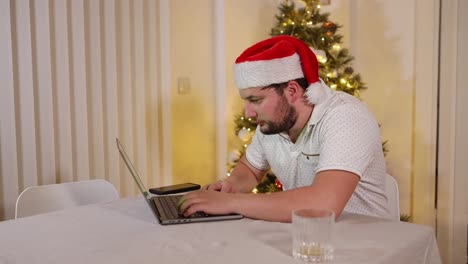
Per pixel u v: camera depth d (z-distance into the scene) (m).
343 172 1.29
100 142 2.56
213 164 3.34
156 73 2.86
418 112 2.99
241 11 3.29
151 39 2.82
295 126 1.50
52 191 1.84
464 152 2.86
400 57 3.05
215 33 3.24
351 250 1.03
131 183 2.75
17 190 2.20
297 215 0.98
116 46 2.64
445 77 2.90
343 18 3.16
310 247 0.96
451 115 2.89
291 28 2.71
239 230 1.18
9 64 2.15
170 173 2.96
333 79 2.65
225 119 3.27
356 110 1.40
